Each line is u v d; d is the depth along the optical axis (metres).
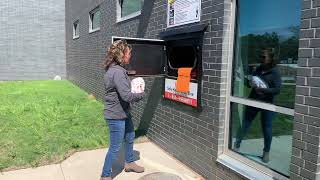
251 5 4.05
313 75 3.05
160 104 5.93
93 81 12.08
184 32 4.84
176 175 4.79
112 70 4.10
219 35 4.26
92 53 12.12
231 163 4.20
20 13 18.09
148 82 6.43
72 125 7.47
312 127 3.09
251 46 4.07
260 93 3.95
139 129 6.91
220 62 4.26
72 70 16.97
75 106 9.80
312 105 3.07
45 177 4.73
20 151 5.57
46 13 18.55
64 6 18.72
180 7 5.07
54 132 6.81
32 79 18.67
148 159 5.43
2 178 4.67
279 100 3.70
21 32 18.22
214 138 4.45
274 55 3.76
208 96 4.53
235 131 4.38
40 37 18.58
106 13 9.84
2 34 17.91
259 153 4.02
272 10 3.78
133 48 5.20
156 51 5.36
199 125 4.77
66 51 18.67
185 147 5.16
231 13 4.21
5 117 8.08
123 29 8.09
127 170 4.87
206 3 4.48
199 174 4.82
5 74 18.22
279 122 3.71
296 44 3.48
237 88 4.29
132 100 4.07
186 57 5.11
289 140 3.58
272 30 3.78
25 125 7.35
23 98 11.38
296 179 3.28
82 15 13.80
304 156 3.18
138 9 7.20
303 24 3.12
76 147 5.95
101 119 8.02
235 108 4.34
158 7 5.83
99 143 6.16
